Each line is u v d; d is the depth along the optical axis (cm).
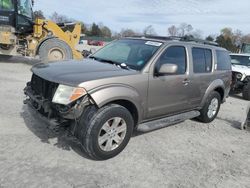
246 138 627
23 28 1309
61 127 420
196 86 609
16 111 612
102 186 377
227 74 727
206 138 596
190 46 599
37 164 408
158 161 462
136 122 488
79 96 398
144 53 517
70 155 444
